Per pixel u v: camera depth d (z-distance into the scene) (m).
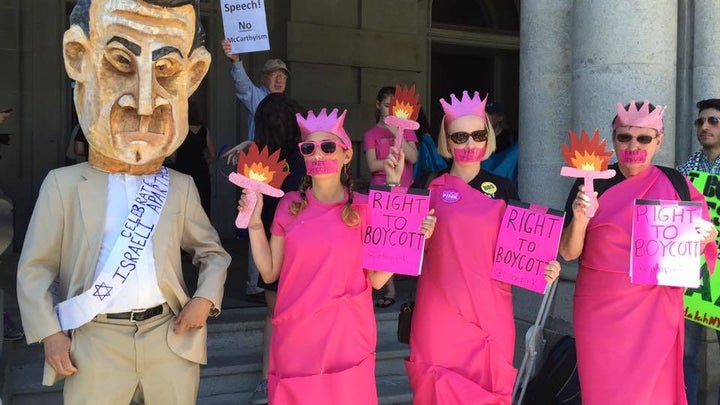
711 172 4.31
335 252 3.16
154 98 2.90
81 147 7.00
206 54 3.09
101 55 2.87
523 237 3.31
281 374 3.17
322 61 9.29
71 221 2.96
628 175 3.47
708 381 5.07
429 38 10.29
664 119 4.59
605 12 4.54
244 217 3.12
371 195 3.28
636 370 3.27
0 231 4.62
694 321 4.07
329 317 3.15
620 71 4.53
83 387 2.92
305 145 3.20
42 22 8.39
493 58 11.56
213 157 7.51
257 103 5.55
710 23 4.96
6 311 5.05
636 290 3.32
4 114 5.16
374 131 5.09
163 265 3.00
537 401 4.11
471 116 3.38
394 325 5.42
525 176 5.21
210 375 4.54
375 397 3.23
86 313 2.88
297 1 9.16
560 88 5.05
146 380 3.02
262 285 4.05
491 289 3.35
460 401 3.28
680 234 3.24
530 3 5.14
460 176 3.51
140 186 3.02
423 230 3.22
